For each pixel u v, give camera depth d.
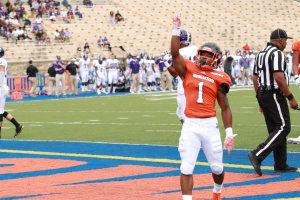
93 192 20.08
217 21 116.94
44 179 22.67
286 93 22.78
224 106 17.14
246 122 41.72
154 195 19.45
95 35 100.31
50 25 98.50
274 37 23.55
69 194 19.80
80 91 83.94
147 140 33.59
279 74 22.77
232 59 87.69
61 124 43.41
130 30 104.69
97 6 107.38
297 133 35.62
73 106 60.06
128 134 36.50
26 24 95.12
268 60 23.09
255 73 23.84
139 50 100.94
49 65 89.44
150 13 111.69
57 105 61.97
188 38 24.05
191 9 117.50
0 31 91.75
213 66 17.02
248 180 21.80
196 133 16.66
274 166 23.55
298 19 126.44
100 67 80.94
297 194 19.30
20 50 90.12
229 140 17.12
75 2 106.69
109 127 40.62
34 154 29.42
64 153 29.42
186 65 17.08
